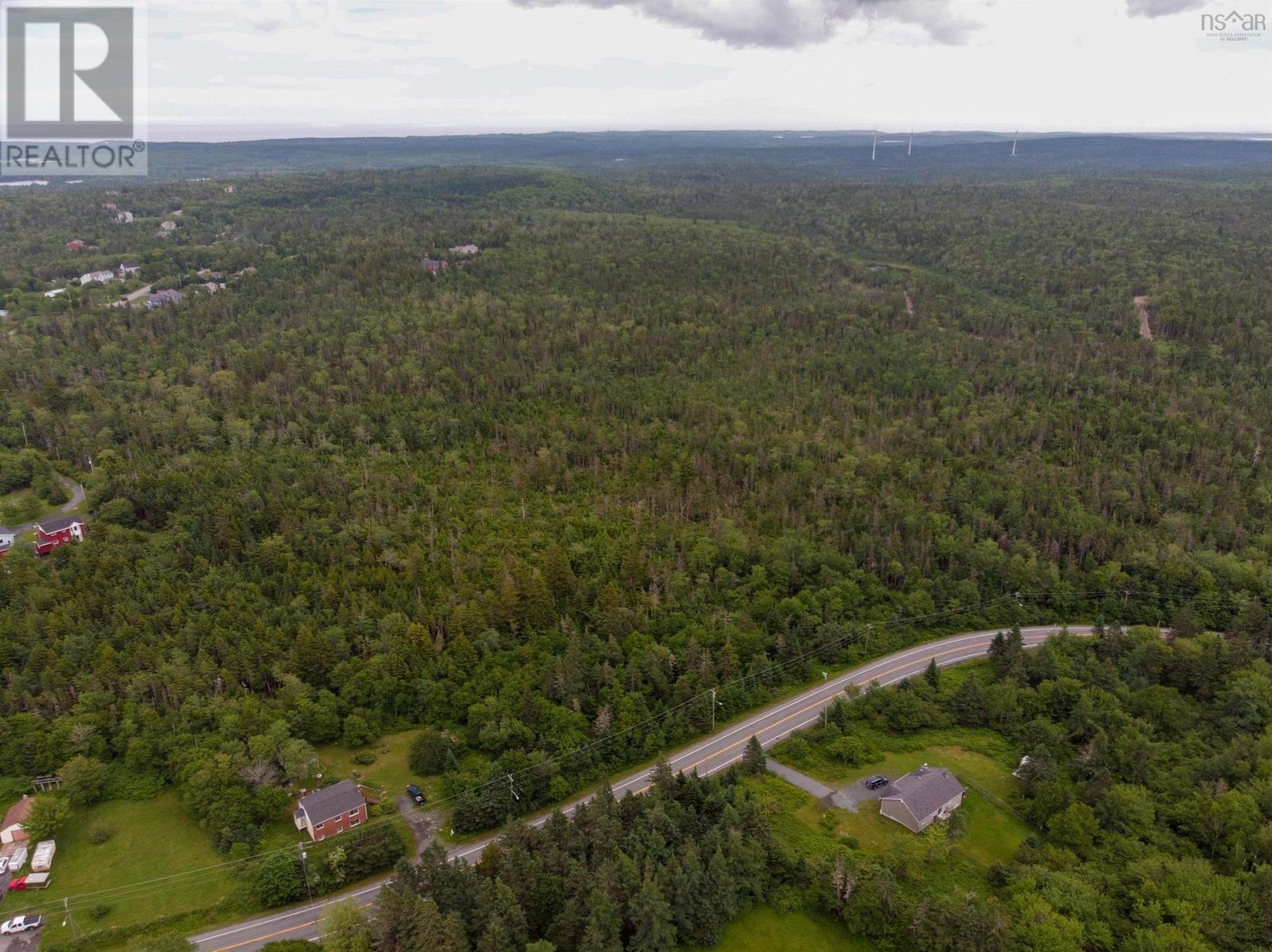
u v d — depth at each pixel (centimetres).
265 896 7769
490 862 7681
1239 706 10438
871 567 14025
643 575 13262
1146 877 7794
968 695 10969
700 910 7544
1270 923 7162
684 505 15850
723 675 11281
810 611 12825
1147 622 13300
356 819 8831
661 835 7844
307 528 13988
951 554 14312
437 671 10969
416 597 12400
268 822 8781
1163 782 9356
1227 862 8138
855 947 7600
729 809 8306
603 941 6931
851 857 8231
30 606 11638
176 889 7994
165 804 9106
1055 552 14512
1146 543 14388
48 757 9244
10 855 8281
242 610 11750
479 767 9619
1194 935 7094
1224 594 13400
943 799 9119
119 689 10200
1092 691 10950
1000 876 8175
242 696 10275
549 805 9294
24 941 7444
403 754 10081
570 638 11594
